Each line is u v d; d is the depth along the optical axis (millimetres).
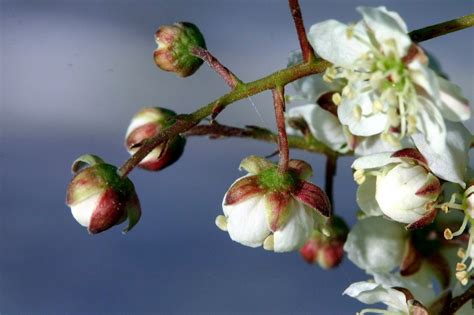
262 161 130
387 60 125
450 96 123
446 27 125
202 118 130
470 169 131
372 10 123
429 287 134
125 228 131
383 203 130
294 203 128
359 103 128
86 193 129
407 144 131
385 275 134
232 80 130
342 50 126
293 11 128
